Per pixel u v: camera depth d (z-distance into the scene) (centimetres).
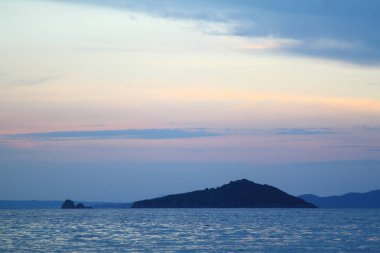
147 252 8494
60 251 8544
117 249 8875
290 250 8825
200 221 18950
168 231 13362
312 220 19962
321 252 8550
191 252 8512
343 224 16875
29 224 16775
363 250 8819
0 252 8400
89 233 12525
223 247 9250
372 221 19188
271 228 14675
